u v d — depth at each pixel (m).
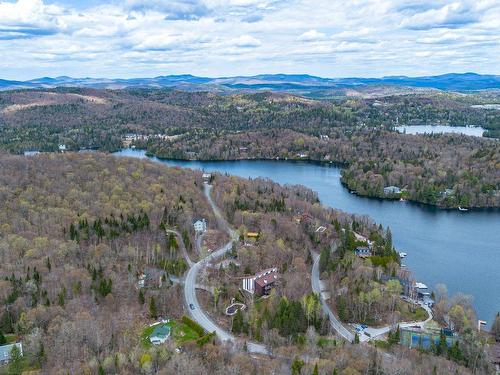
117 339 185.25
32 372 155.62
